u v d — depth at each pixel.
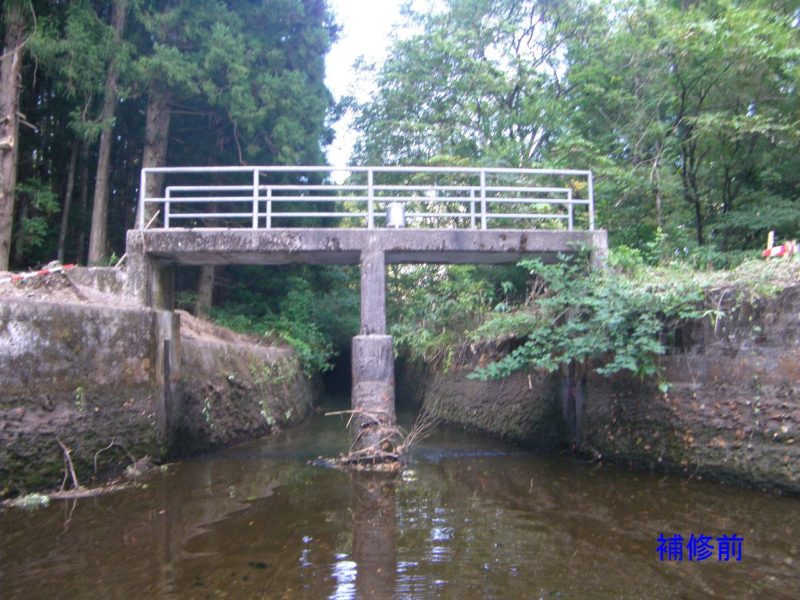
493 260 11.92
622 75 16.25
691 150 15.38
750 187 15.49
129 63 15.93
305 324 19.92
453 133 19.97
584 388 11.09
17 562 5.89
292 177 19.67
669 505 7.74
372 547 6.39
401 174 20.19
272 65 17.98
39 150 18.20
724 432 8.55
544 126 19.50
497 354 13.70
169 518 7.32
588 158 15.95
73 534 6.68
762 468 8.01
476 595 5.24
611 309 9.51
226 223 19.84
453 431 14.79
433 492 8.67
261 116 16.91
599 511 7.59
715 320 8.77
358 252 10.92
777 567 5.77
